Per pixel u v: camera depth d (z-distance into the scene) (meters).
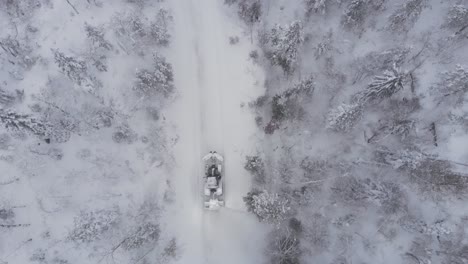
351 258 31.23
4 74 33.41
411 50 33.22
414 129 31.95
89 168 32.69
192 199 32.78
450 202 30.89
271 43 33.62
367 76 33.19
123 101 33.19
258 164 31.94
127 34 33.44
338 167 32.69
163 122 33.44
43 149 32.50
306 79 32.34
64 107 32.72
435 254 30.22
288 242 30.92
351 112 29.70
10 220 31.80
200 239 32.19
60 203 32.19
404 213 31.11
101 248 31.28
